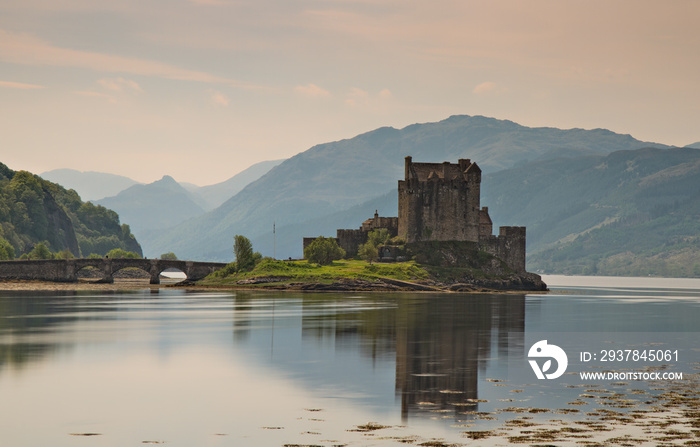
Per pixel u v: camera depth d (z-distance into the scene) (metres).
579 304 174.00
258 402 54.28
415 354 77.19
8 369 67.44
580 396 56.12
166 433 46.44
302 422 48.69
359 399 55.16
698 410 51.44
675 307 166.38
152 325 106.56
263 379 62.94
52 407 52.78
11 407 52.75
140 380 62.53
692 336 98.62
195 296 185.00
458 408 52.31
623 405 52.97
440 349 81.06
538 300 191.88
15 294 194.12
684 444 43.25
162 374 65.38
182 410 52.03
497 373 65.69
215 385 60.41
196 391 58.12
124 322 111.38
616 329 107.50
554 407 52.41
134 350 79.94
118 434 46.25
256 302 161.00
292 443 44.16
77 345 83.94
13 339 89.06
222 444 44.22
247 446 43.78
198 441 44.81
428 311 136.62
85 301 163.50
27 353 77.19
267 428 47.34
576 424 47.75
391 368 68.25
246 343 86.06
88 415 50.62
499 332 99.56
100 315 124.31
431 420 48.94
